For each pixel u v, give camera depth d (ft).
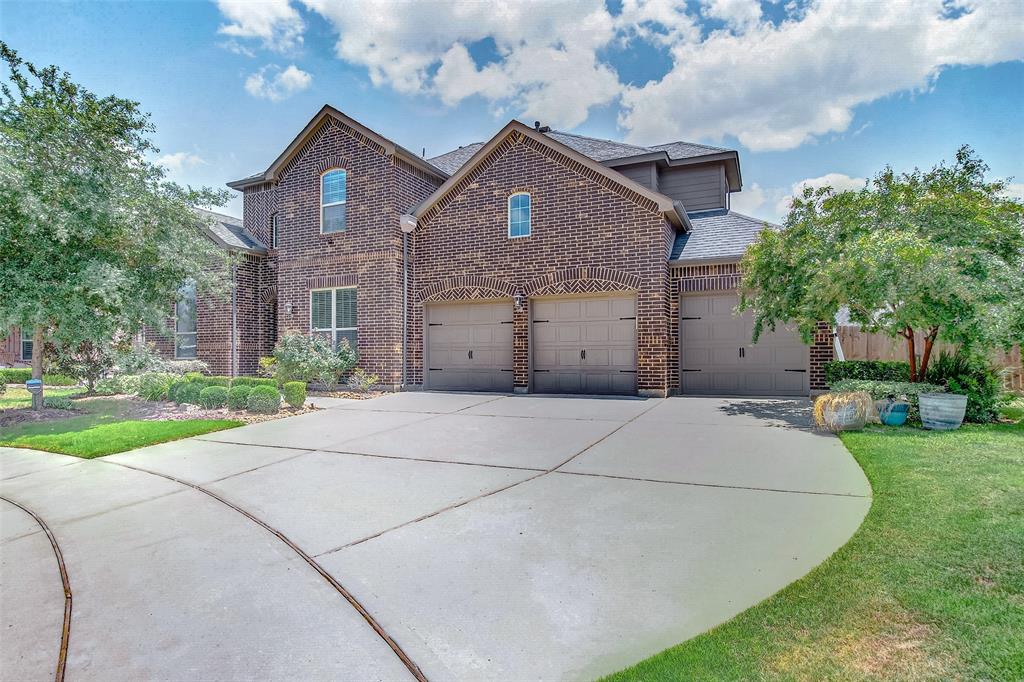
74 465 23.00
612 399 39.01
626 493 17.03
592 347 42.42
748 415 30.83
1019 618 8.98
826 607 9.70
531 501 16.53
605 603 10.43
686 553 12.47
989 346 24.14
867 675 7.83
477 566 12.22
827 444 23.00
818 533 13.34
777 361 39.58
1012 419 27.99
